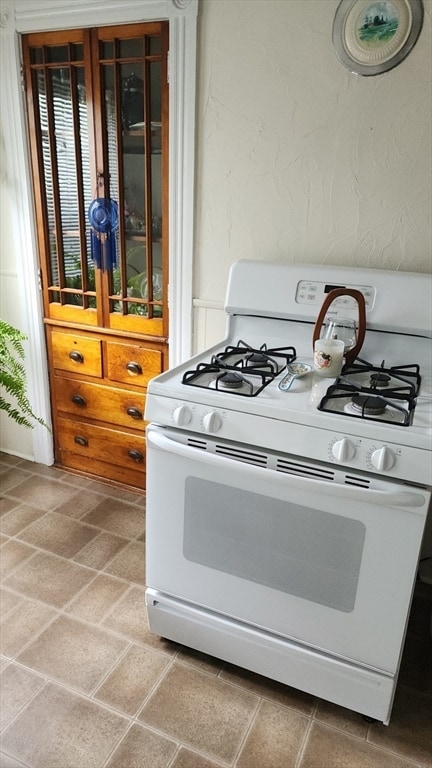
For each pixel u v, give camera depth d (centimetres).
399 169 170
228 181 194
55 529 224
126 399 241
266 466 136
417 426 124
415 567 126
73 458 268
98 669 162
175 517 151
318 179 181
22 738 142
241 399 136
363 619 135
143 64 196
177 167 198
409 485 123
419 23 155
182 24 181
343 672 143
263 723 148
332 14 164
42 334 251
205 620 157
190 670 164
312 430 129
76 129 215
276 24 171
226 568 149
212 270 207
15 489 252
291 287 176
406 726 149
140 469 250
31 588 192
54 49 210
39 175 226
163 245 213
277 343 181
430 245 174
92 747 140
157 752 140
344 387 142
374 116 168
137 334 228
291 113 178
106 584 195
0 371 231
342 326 162
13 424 277
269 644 150
